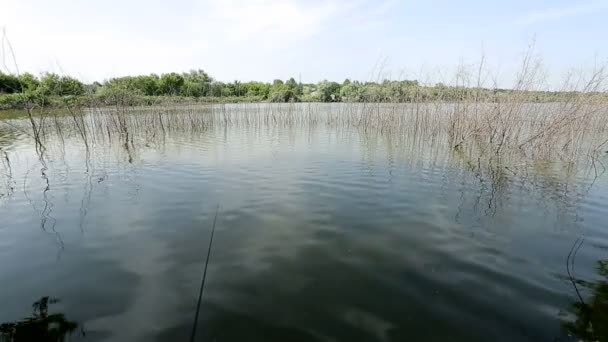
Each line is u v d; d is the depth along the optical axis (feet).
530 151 39.83
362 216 18.62
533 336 9.25
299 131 63.31
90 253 14.48
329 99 135.95
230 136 55.62
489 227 17.06
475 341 9.09
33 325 9.93
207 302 10.90
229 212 19.35
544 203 20.90
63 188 24.91
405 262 13.42
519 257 13.82
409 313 10.28
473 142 45.01
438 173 28.94
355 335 9.34
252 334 9.40
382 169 30.40
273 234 16.21
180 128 67.46
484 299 10.94
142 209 20.06
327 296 11.18
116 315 10.34
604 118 47.26
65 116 68.49
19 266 13.43
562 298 10.96
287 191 23.44
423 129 56.54
